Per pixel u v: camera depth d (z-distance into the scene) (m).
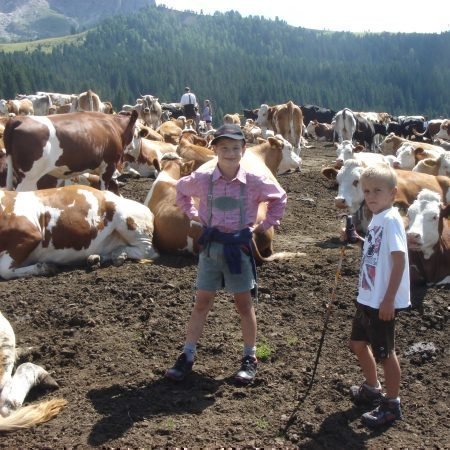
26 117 5.52
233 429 2.39
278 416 2.50
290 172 9.52
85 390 2.69
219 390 2.68
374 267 2.42
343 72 88.50
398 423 2.48
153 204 4.66
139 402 2.59
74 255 4.24
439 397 2.67
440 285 3.88
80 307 3.54
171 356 2.99
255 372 2.78
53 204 4.17
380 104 81.88
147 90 71.56
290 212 6.56
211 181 2.70
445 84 90.25
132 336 3.20
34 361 2.98
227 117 14.75
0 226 3.96
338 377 2.78
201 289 2.75
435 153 7.79
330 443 2.34
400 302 2.42
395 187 2.44
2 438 2.34
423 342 3.12
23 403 2.59
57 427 2.42
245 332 2.77
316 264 4.23
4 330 2.59
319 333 3.23
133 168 8.90
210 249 2.69
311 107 27.36
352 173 5.05
